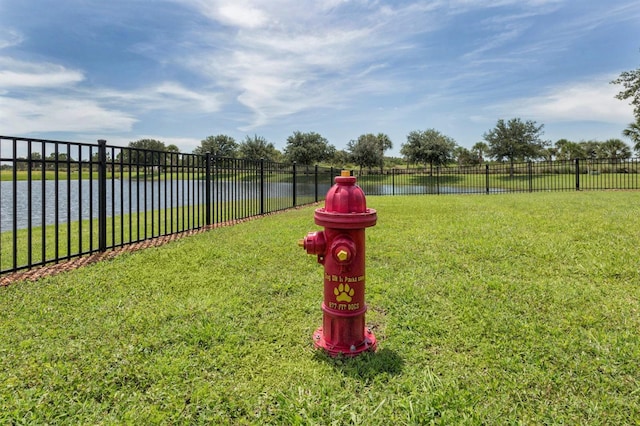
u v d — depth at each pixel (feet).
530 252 16.40
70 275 13.97
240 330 9.48
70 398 6.70
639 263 14.21
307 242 8.39
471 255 16.38
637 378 7.20
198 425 6.07
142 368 7.61
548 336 8.96
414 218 27.30
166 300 11.44
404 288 12.55
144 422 6.08
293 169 40.93
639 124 67.15
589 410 6.25
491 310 10.60
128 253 17.52
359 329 8.45
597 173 75.25
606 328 9.37
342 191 8.11
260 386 7.07
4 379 7.16
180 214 38.32
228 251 17.67
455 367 7.72
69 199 15.99
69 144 16.05
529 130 106.01
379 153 129.80
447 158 115.14
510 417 6.11
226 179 29.99
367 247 18.28
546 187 67.36
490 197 45.32
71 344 8.58
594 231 19.74
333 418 6.13
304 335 9.29
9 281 13.29
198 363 7.89
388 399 6.65
